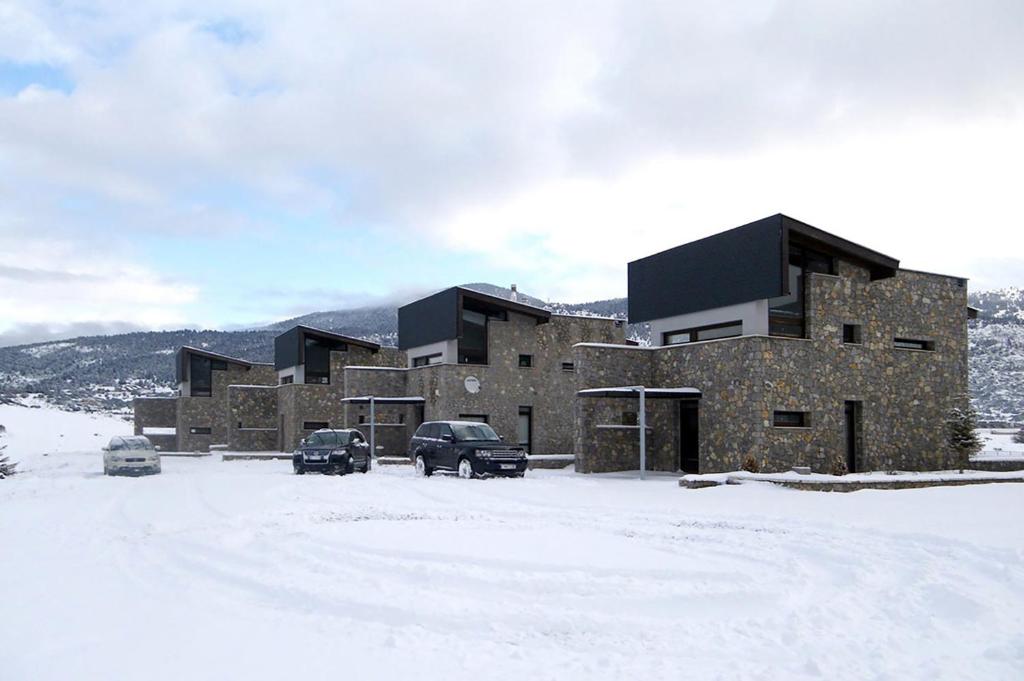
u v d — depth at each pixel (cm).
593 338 3459
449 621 734
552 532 1220
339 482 2183
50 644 653
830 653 639
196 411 5003
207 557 1058
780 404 2150
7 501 1848
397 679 574
